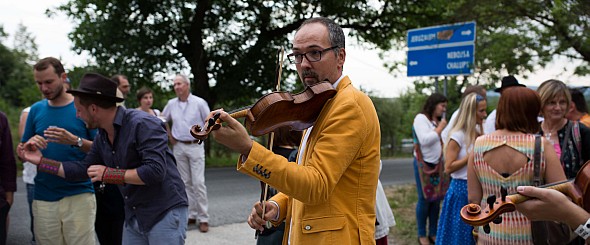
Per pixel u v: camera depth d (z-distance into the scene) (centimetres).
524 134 273
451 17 712
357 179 194
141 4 1421
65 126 355
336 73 206
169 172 304
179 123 579
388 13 1641
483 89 428
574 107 401
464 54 688
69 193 351
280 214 225
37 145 314
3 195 353
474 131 396
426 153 516
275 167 174
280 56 209
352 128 184
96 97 290
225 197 807
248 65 1525
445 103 549
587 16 582
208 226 584
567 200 156
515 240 266
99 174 281
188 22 1519
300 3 1527
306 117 195
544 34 701
